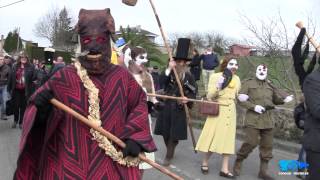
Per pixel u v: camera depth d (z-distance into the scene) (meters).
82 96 3.02
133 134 3.06
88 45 3.05
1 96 12.77
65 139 3.00
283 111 10.48
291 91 11.26
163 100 7.96
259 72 7.12
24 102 11.52
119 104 3.07
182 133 7.88
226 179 7.33
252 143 7.20
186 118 7.91
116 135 3.06
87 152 2.98
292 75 11.76
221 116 7.37
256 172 7.84
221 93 7.36
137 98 3.21
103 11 3.17
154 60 20.86
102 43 3.08
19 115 11.63
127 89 3.15
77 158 2.96
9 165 7.80
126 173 3.10
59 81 3.03
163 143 10.29
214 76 7.43
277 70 11.96
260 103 7.08
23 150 3.03
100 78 3.09
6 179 6.98
